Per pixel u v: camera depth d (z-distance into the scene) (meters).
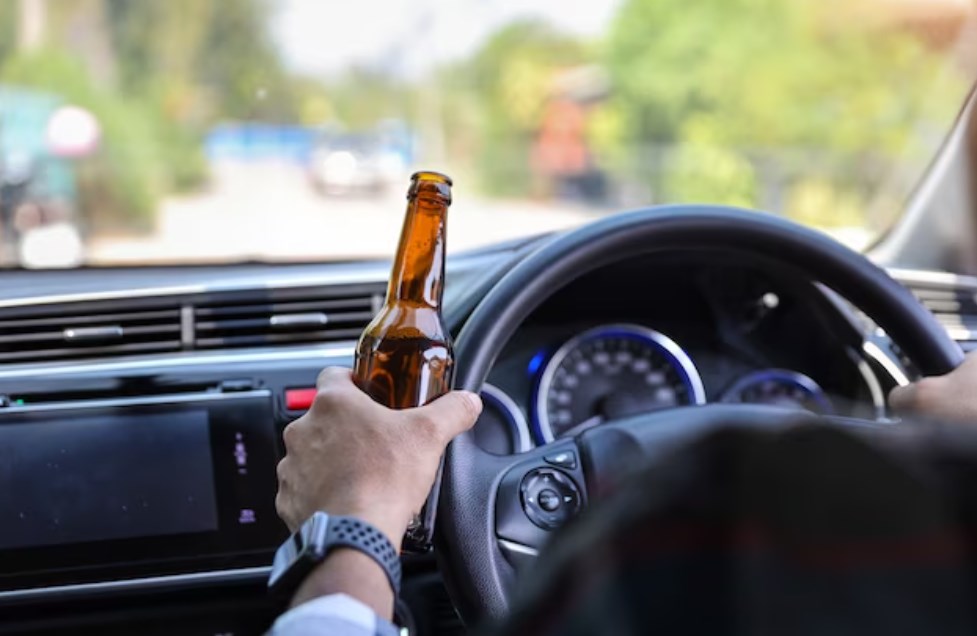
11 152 13.38
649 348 1.78
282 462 1.05
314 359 1.82
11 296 1.85
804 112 17.73
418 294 1.15
